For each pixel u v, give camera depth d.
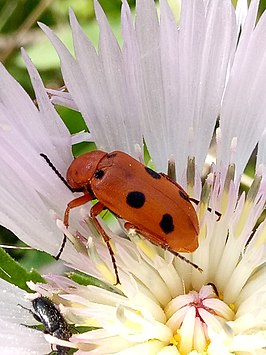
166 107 0.06
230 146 0.06
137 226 0.05
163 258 0.05
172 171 0.05
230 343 0.05
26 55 0.05
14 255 0.08
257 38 0.06
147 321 0.05
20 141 0.05
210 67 0.06
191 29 0.06
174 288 0.05
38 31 0.09
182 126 0.06
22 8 0.09
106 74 0.06
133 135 0.06
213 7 0.06
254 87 0.06
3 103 0.05
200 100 0.06
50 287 0.05
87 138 0.06
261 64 0.06
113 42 0.06
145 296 0.05
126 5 0.06
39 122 0.05
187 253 0.05
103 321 0.05
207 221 0.05
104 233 0.05
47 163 0.05
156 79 0.06
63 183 0.05
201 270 0.05
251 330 0.05
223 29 0.06
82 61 0.06
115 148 0.06
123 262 0.05
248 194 0.05
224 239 0.05
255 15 0.06
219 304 0.05
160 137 0.06
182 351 0.05
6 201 0.05
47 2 0.09
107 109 0.06
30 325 0.05
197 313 0.05
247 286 0.05
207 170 0.07
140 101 0.06
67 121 0.08
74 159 0.05
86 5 0.09
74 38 0.06
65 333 0.05
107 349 0.05
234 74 0.06
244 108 0.06
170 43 0.06
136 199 0.05
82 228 0.05
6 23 0.09
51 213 0.05
